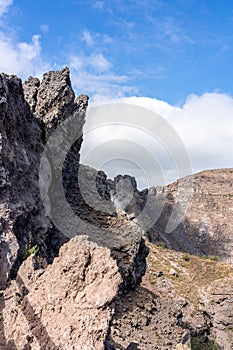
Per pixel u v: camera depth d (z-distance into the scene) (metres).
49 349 10.13
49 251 21.11
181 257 111.44
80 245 11.73
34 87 29.45
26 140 21.50
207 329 67.56
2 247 15.40
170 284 85.19
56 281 11.36
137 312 24.23
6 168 17.23
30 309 11.34
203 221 196.38
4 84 17.72
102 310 10.42
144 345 19.89
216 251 186.00
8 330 11.57
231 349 68.00
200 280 94.88
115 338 19.25
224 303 77.06
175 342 21.91
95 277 11.02
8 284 14.49
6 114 18.19
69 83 29.89
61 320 10.61
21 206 17.86
